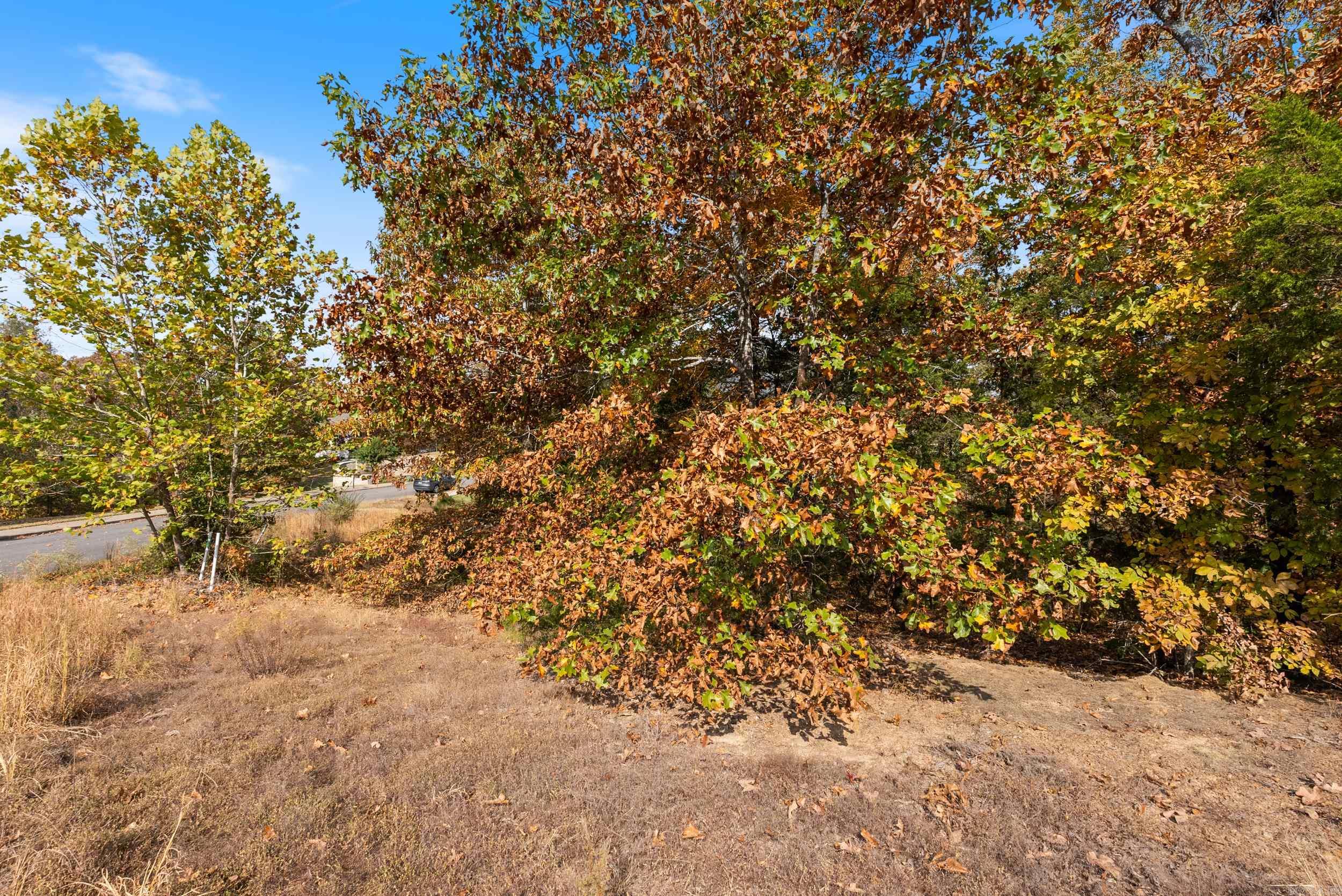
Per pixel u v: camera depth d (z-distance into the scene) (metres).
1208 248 6.10
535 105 6.52
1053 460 5.44
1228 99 8.41
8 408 13.50
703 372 8.07
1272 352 5.77
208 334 10.31
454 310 6.32
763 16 5.77
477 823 3.83
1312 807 4.11
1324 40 7.55
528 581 5.88
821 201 6.31
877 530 4.76
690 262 7.09
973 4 5.18
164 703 5.59
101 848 3.29
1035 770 4.71
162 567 11.34
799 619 5.89
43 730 4.64
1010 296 8.45
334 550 11.73
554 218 6.35
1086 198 5.02
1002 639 5.10
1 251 8.82
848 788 4.41
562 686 6.43
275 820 3.71
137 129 9.91
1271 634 6.08
